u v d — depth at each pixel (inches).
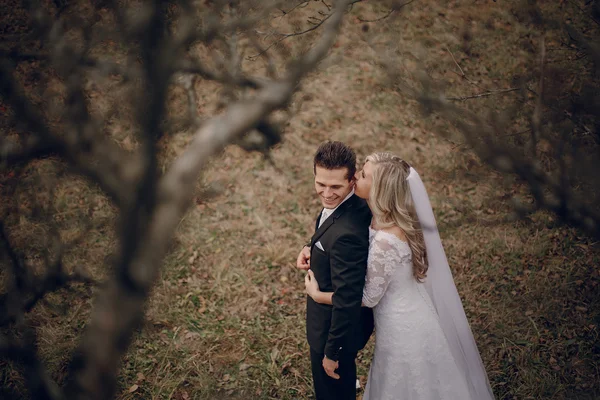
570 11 175.3
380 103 328.8
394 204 115.6
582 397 155.3
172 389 165.2
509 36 326.0
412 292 121.5
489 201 145.5
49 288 105.1
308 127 315.6
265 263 225.0
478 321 189.3
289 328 192.2
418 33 339.0
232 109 206.5
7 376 141.6
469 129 139.7
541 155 165.3
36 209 125.6
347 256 113.9
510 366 169.2
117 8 87.4
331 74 354.0
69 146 82.2
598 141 125.1
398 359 122.3
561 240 219.9
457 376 124.0
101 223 124.9
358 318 116.0
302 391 165.0
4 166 91.5
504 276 208.7
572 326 181.5
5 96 83.5
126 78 104.9
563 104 127.6
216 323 194.1
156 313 193.6
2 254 100.1
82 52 98.0
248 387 166.9
